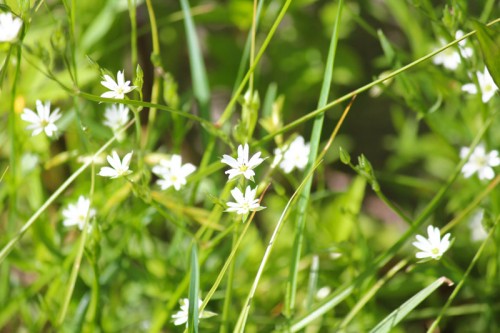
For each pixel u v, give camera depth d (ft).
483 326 2.26
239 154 1.85
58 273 2.09
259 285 2.20
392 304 2.27
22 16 1.89
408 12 2.41
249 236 2.28
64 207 2.19
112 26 2.55
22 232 1.94
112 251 2.21
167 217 1.97
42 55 1.89
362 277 1.98
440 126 2.31
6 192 2.16
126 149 2.14
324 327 2.16
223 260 2.20
